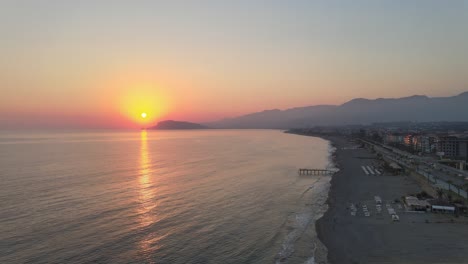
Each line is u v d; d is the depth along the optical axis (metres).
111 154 180.00
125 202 73.62
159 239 52.88
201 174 114.62
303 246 51.16
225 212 68.25
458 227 57.59
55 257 45.44
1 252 46.44
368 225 59.75
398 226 58.84
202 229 57.88
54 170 116.44
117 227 57.53
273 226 60.19
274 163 149.00
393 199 78.31
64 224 58.06
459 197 73.56
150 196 80.00
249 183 99.88
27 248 47.91
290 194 86.06
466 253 47.06
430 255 46.72
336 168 136.12
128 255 46.88
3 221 58.81
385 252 48.25
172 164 140.25
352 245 51.09
